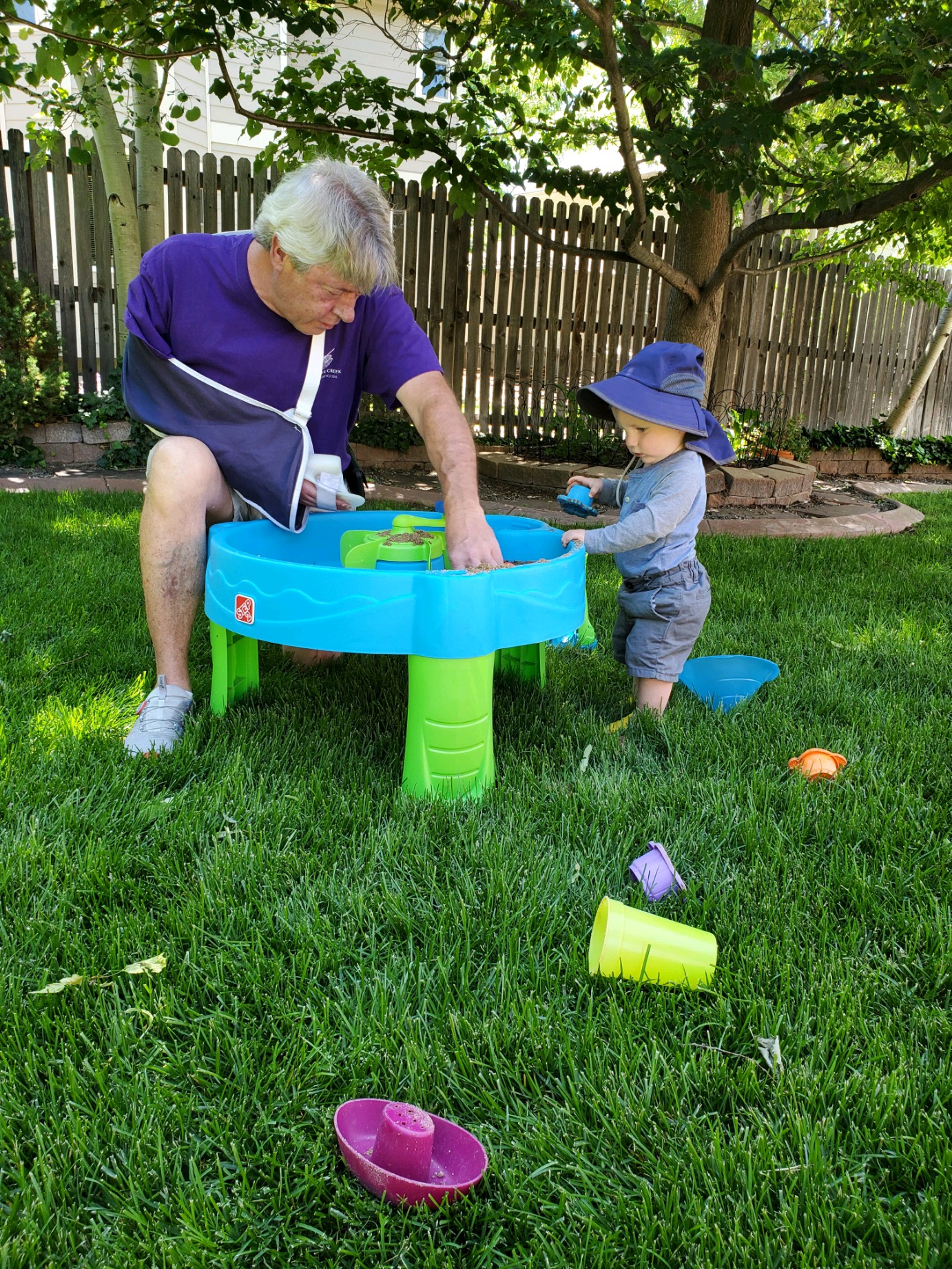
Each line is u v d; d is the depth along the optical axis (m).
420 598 1.87
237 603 2.06
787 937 1.53
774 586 4.11
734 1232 1.01
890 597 4.04
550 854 1.76
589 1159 1.14
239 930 1.53
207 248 2.26
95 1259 1.00
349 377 2.49
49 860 1.67
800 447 8.84
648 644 2.53
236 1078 1.23
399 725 2.41
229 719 2.36
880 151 4.88
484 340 7.86
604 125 6.68
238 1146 1.13
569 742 2.33
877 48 4.39
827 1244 1.02
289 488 2.37
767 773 2.18
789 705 2.65
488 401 8.02
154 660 2.72
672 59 4.50
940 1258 1.00
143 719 2.22
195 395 2.30
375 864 1.73
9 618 2.99
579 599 2.18
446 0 5.20
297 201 1.95
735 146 4.57
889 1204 1.07
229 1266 0.99
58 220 6.65
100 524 4.54
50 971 1.40
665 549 2.52
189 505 2.22
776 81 8.02
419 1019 1.33
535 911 1.59
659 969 1.45
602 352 8.41
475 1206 1.05
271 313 2.28
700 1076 1.24
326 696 2.63
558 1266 0.99
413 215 7.38
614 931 1.45
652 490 2.54
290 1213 1.05
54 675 2.59
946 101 4.07
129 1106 1.18
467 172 5.63
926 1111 1.21
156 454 2.25
